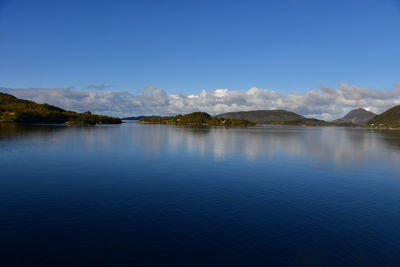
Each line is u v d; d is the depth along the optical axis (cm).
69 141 7894
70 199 2391
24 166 3909
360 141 11075
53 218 1948
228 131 18588
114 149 6247
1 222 1864
